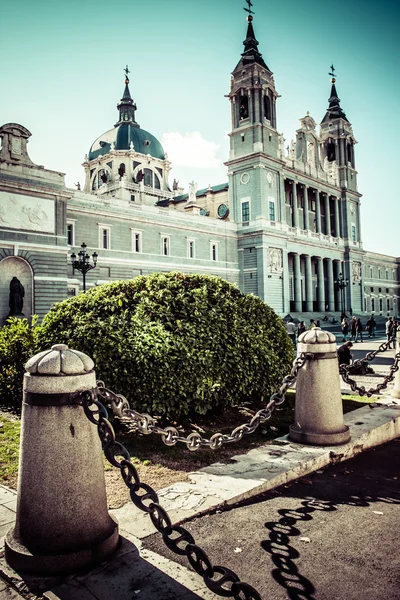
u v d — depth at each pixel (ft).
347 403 29.55
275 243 178.50
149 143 276.41
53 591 10.10
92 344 24.09
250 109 179.52
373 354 27.84
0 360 31.35
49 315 27.84
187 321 24.63
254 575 10.93
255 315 29.09
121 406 13.61
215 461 18.38
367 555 11.83
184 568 11.00
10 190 99.14
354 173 237.86
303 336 20.79
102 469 11.89
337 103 238.68
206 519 13.62
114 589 10.15
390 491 16.15
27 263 101.91
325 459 18.80
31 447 11.18
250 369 25.89
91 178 277.23
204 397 23.02
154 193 262.67
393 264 300.40
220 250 174.09
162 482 16.15
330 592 10.29
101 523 11.46
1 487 16.31
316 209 213.46
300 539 12.62
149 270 147.33
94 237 133.69
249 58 181.88
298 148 211.41
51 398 11.14
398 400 29.60
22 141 102.22
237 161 181.06
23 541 11.03
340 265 224.33
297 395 21.04
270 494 15.62
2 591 10.27
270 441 20.79
